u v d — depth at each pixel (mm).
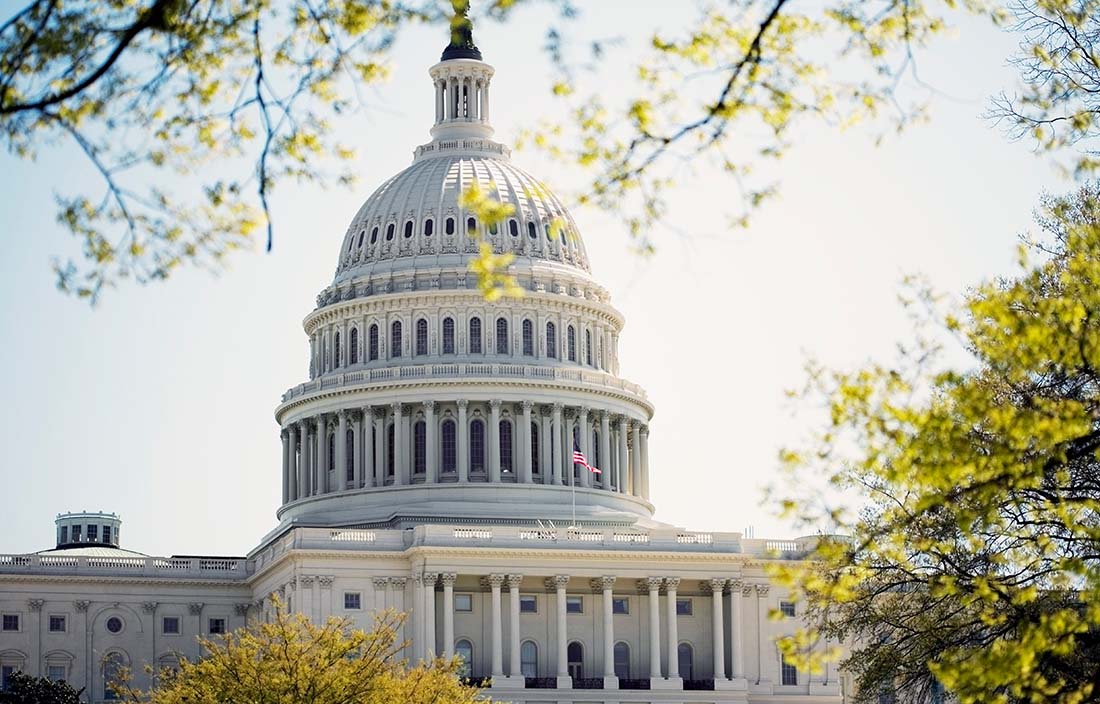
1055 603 46312
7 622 153000
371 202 183125
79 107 24969
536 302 173625
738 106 26641
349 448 170625
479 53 187875
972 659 35719
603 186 26750
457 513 161875
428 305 173000
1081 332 33375
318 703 87125
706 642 150875
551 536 147500
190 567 158250
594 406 172000
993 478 32938
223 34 26016
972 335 34906
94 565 155750
